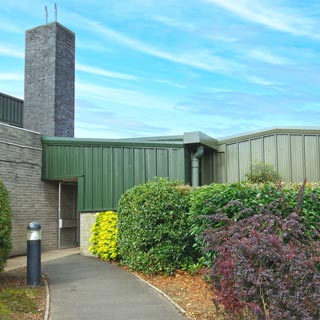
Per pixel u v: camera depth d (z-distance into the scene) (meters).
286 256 4.35
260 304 4.41
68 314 5.72
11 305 5.96
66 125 15.24
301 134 12.30
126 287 7.37
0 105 15.63
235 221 6.04
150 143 12.04
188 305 6.18
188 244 8.49
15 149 11.77
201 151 12.00
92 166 12.37
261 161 12.52
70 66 15.66
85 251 11.84
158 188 8.70
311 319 3.91
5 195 7.25
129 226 9.19
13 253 11.48
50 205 13.05
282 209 6.47
